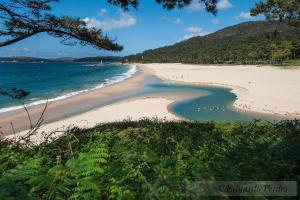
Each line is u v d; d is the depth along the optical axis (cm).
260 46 10669
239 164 350
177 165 347
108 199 288
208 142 565
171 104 3048
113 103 3225
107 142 601
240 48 12356
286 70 6800
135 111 2722
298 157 386
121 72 9769
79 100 3506
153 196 260
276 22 1182
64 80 6812
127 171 331
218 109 2736
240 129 792
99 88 4762
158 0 923
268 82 4559
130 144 559
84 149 528
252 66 8994
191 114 2550
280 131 710
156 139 624
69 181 296
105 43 873
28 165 358
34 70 12231
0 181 276
